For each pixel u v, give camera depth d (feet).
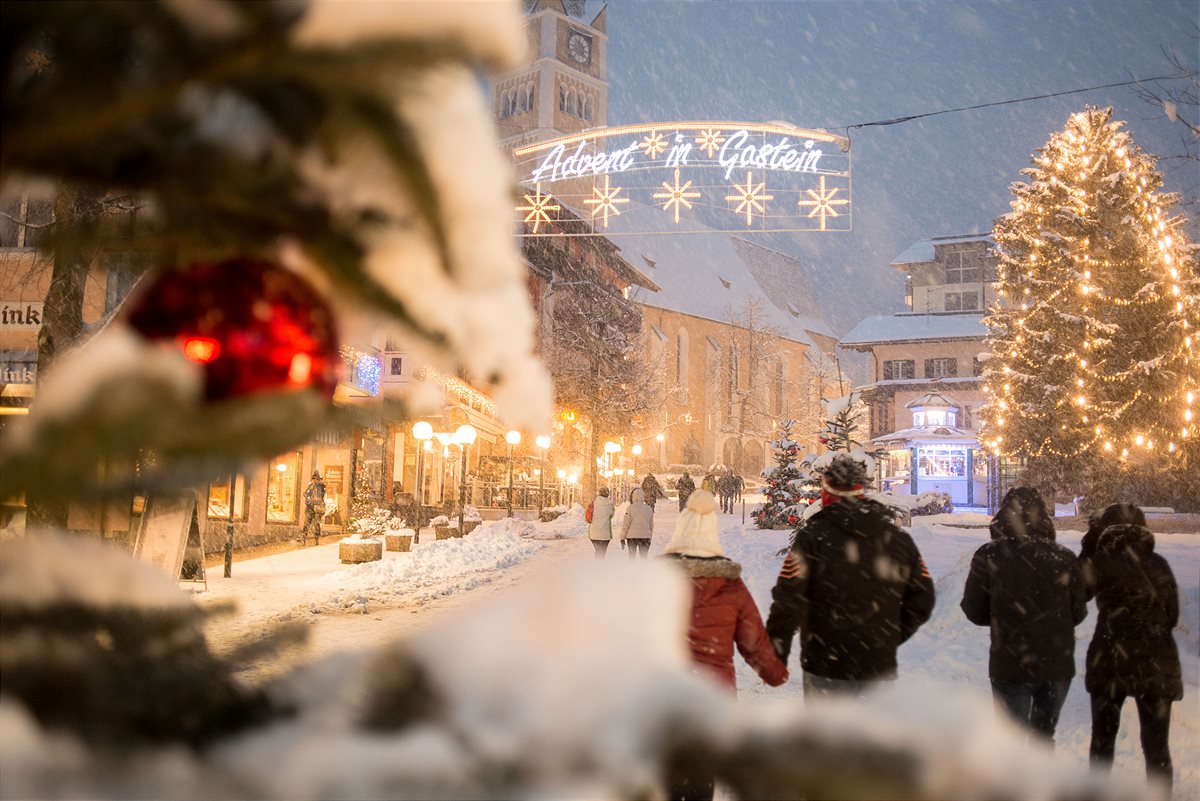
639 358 220.02
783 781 1.54
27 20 1.45
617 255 237.04
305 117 1.64
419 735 1.60
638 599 1.77
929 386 231.91
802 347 368.27
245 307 1.96
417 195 1.73
